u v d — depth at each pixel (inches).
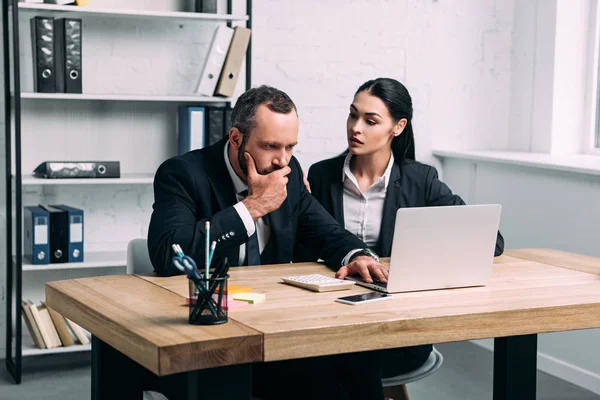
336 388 82.5
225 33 160.6
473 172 180.9
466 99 192.5
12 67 160.6
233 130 91.6
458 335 73.2
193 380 66.0
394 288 81.7
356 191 115.9
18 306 148.5
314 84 181.9
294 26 179.3
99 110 167.9
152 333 64.5
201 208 94.6
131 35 168.1
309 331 66.7
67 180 152.1
